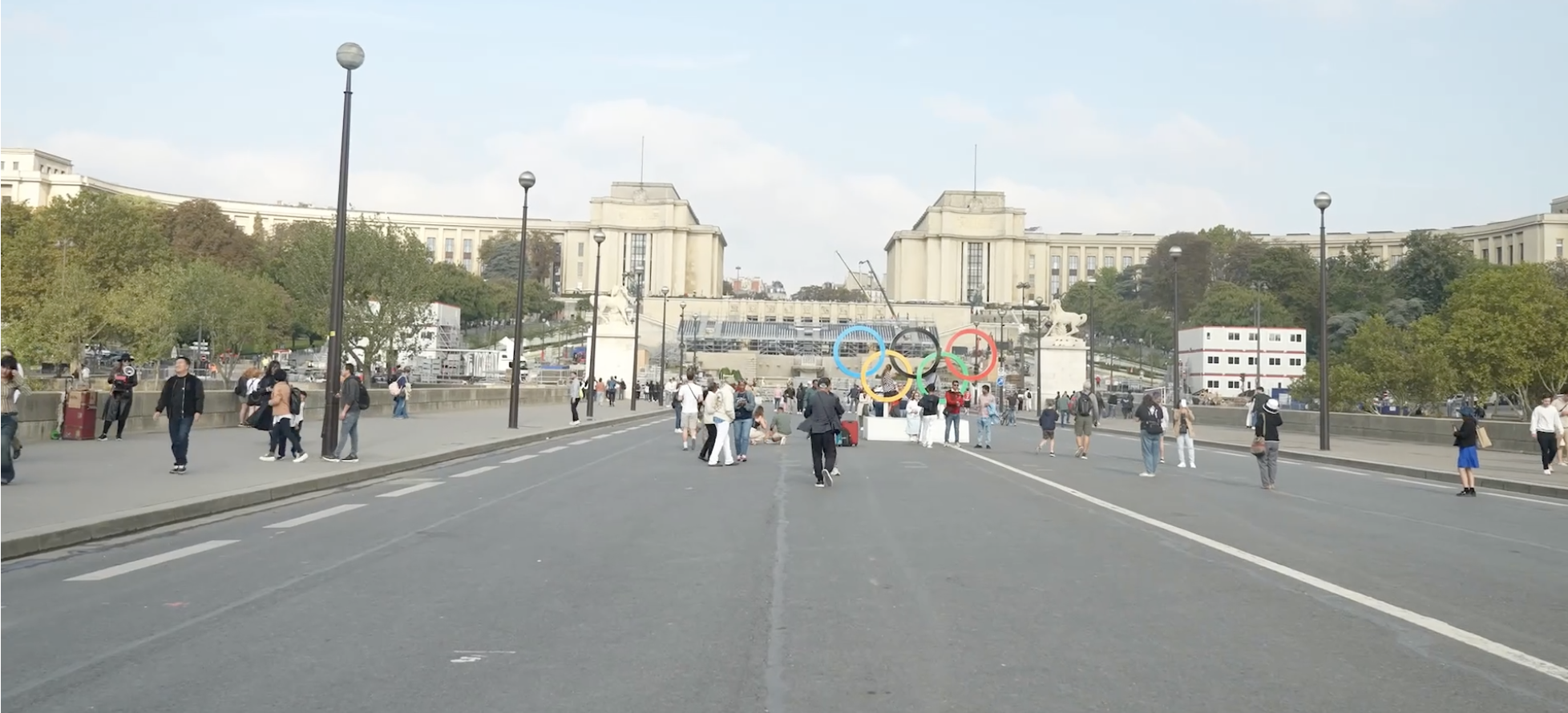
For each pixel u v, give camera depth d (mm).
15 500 13555
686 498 16703
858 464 25625
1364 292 132125
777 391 111688
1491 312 75562
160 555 10594
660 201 194875
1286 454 32031
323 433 20406
